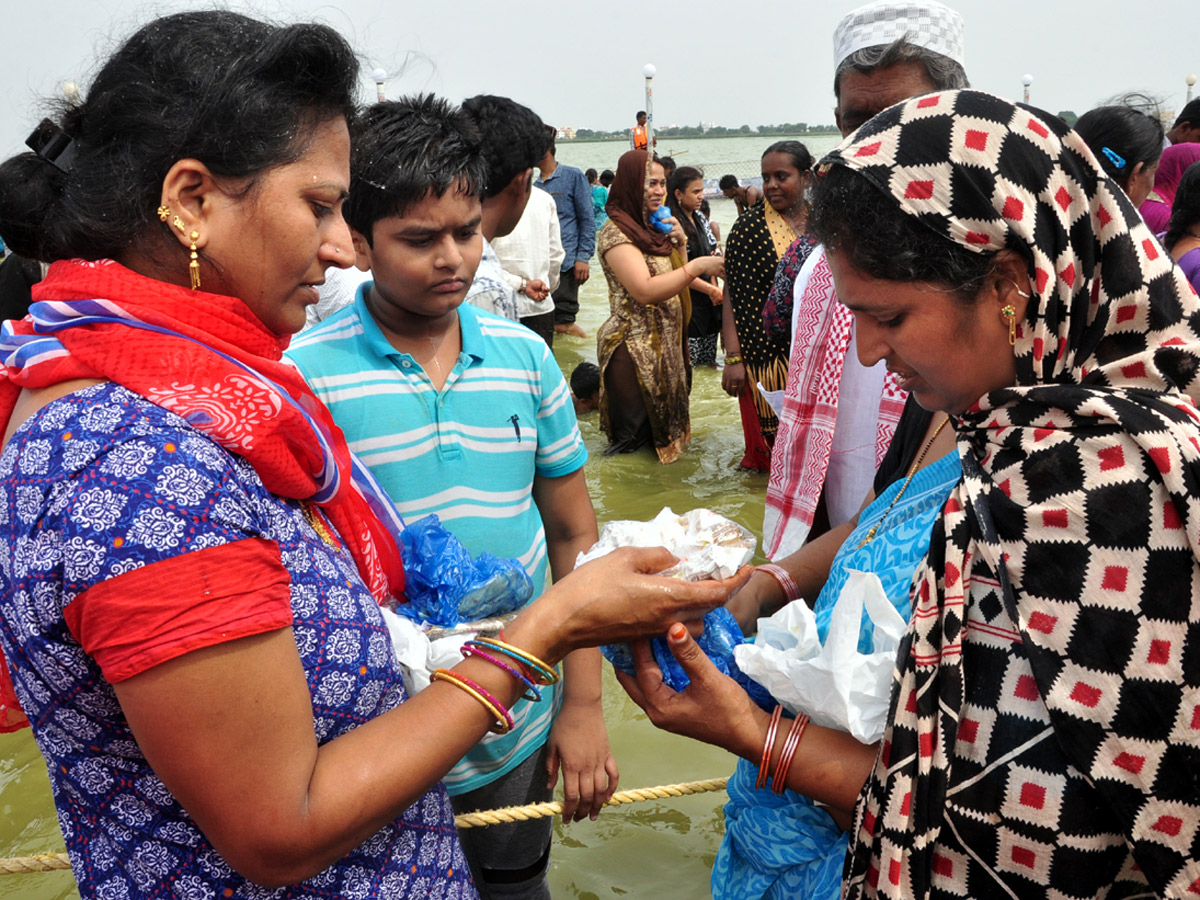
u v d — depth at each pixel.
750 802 1.53
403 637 1.33
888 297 1.12
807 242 4.26
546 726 1.89
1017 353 1.12
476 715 1.12
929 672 1.11
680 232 5.60
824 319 2.40
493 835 1.88
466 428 1.77
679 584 1.27
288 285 1.08
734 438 6.14
